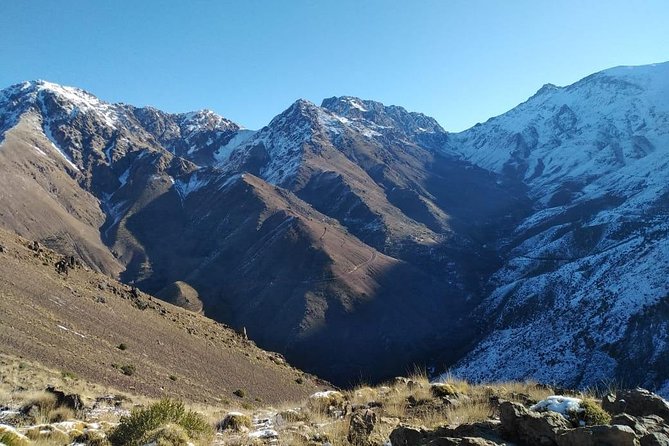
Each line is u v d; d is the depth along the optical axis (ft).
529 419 23.76
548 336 359.46
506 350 375.25
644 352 280.92
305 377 260.62
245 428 38.27
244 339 284.41
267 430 35.14
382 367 435.53
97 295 216.95
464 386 44.62
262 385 202.90
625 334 302.86
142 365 161.58
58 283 204.74
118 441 33.09
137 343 183.62
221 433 36.78
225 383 185.37
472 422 28.78
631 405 27.22
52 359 120.67
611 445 20.70
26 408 48.47
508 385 45.68
